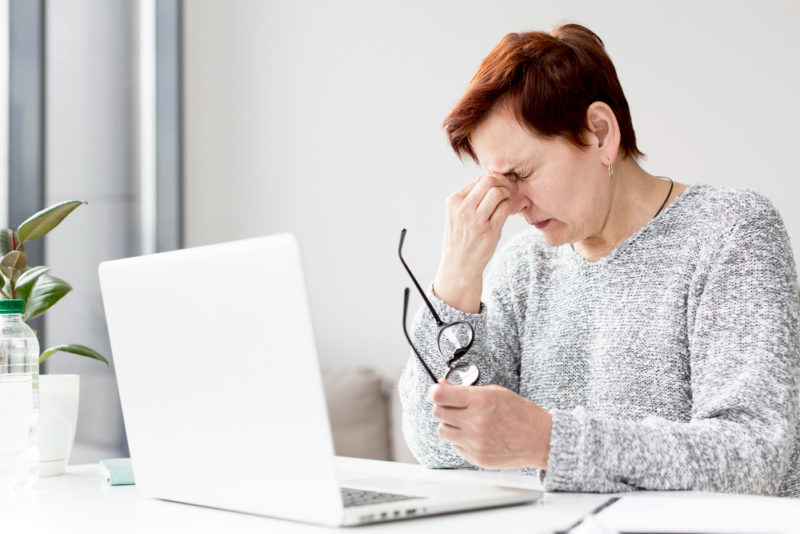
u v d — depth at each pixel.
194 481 0.86
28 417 1.07
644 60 2.82
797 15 2.73
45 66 2.56
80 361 2.61
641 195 1.27
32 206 2.51
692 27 2.79
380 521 0.73
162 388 0.87
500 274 1.43
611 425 0.90
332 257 2.97
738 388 0.98
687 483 0.88
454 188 2.91
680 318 1.19
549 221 1.20
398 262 2.93
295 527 0.73
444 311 1.19
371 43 2.97
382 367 2.91
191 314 0.81
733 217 1.15
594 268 1.28
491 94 1.14
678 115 2.79
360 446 2.59
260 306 0.74
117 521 0.81
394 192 2.95
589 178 1.17
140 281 0.87
